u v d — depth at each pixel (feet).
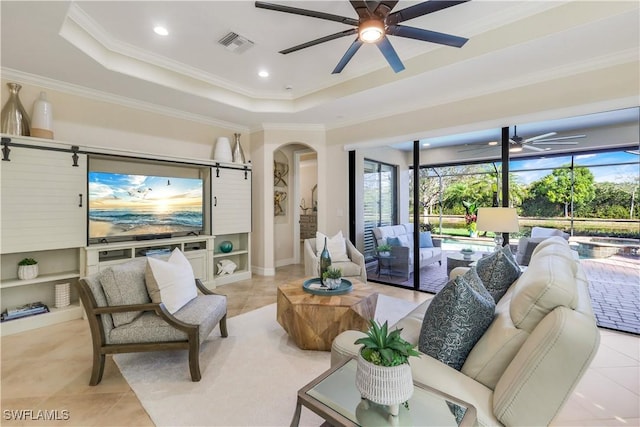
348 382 4.05
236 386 6.31
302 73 11.84
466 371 4.03
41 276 9.91
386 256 14.83
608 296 11.08
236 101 13.51
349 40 9.45
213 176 14.38
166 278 7.18
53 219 9.73
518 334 3.69
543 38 7.74
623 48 8.26
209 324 7.27
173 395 6.00
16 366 7.08
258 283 14.92
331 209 16.61
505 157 11.10
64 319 9.83
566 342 3.14
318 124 16.37
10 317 8.98
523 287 3.97
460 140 12.47
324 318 7.68
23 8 6.82
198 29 8.90
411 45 9.70
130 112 12.73
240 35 9.21
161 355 7.63
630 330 8.84
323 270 9.19
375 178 15.07
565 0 7.38
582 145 11.17
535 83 9.96
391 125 13.84
